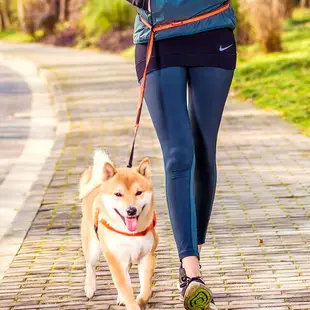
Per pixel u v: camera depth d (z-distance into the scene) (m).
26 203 9.02
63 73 30.50
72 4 61.00
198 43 5.02
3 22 83.56
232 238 7.19
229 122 14.88
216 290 5.81
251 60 25.84
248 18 29.02
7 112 19.95
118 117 16.73
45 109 20.44
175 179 5.04
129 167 5.44
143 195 5.08
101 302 5.73
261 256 6.61
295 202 8.54
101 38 49.56
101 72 30.11
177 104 5.02
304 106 16.19
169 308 5.51
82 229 5.96
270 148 12.00
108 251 5.20
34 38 67.94
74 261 6.72
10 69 38.28
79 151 12.63
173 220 5.07
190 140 5.03
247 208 8.33
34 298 5.84
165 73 5.02
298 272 6.16
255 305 5.49
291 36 31.84
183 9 4.96
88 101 20.27
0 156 13.17
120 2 49.31
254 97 18.45
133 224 5.02
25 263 6.70
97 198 5.50
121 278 5.16
